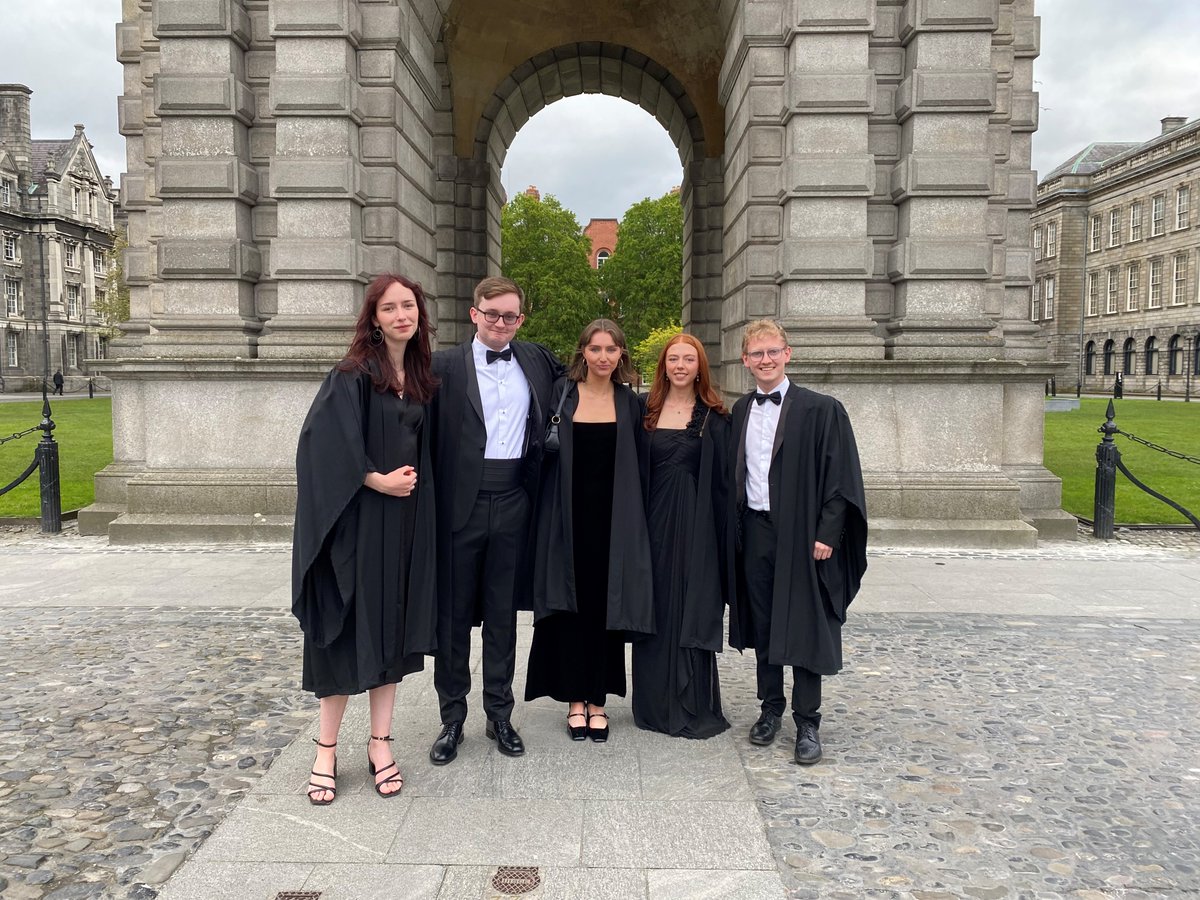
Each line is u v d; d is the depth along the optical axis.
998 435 8.89
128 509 8.94
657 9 16.11
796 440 3.87
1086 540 9.24
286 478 8.88
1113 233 63.97
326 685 3.33
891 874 2.93
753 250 9.46
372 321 3.45
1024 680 4.88
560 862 2.99
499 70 16.47
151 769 3.71
